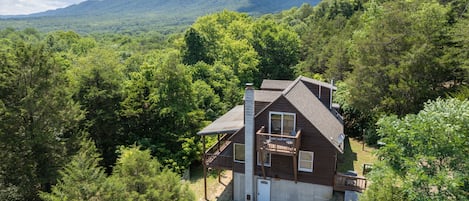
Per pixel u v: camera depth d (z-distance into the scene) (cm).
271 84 3030
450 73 2564
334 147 1959
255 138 2133
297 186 2116
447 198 1127
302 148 2042
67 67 4344
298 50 5759
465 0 3491
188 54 4856
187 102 3128
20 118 2159
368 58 2848
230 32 5956
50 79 2280
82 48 8106
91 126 2936
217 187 2459
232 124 2303
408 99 2614
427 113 1280
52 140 2245
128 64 5059
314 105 2375
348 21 5903
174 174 1505
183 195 1465
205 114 3494
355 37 3831
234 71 4734
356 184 2019
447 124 1169
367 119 3127
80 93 2955
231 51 4838
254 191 2219
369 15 4688
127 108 2997
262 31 5550
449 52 2508
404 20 2817
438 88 2612
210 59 4953
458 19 3016
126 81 3462
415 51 2536
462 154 1161
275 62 5453
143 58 5466
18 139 2127
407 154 1281
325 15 7756
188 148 2845
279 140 2033
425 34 2692
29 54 2205
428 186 1195
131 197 1276
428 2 3259
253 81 4931
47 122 2272
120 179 1353
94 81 3012
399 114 2680
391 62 2769
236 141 2172
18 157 2145
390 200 1199
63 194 1239
